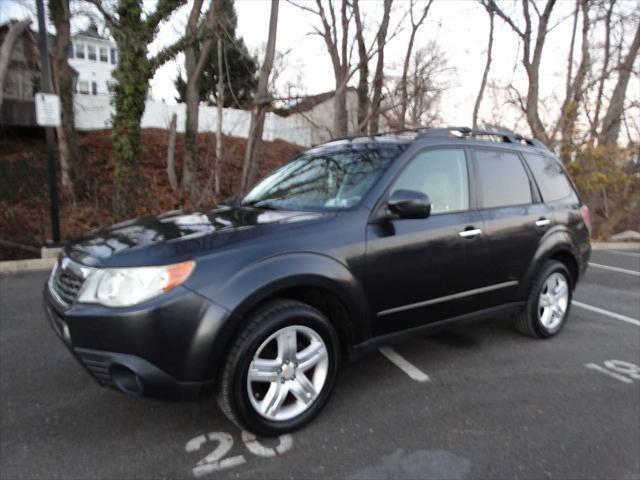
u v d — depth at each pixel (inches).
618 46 555.5
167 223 118.8
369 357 155.3
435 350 162.4
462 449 104.7
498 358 156.6
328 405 122.4
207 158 610.5
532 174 168.1
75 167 523.5
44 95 305.3
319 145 169.0
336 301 114.7
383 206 121.6
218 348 95.1
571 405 126.3
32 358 146.9
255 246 101.8
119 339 91.3
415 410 121.1
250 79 828.0
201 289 93.7
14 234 402.9
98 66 1498.5
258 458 99.7
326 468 96.9
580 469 98.7
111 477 92.6
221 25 431.2
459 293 138.0
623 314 215.8
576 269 182.1
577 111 528.7
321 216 115.9
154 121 788.6
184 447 102.8
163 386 93.3
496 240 145.3
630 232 613.0
